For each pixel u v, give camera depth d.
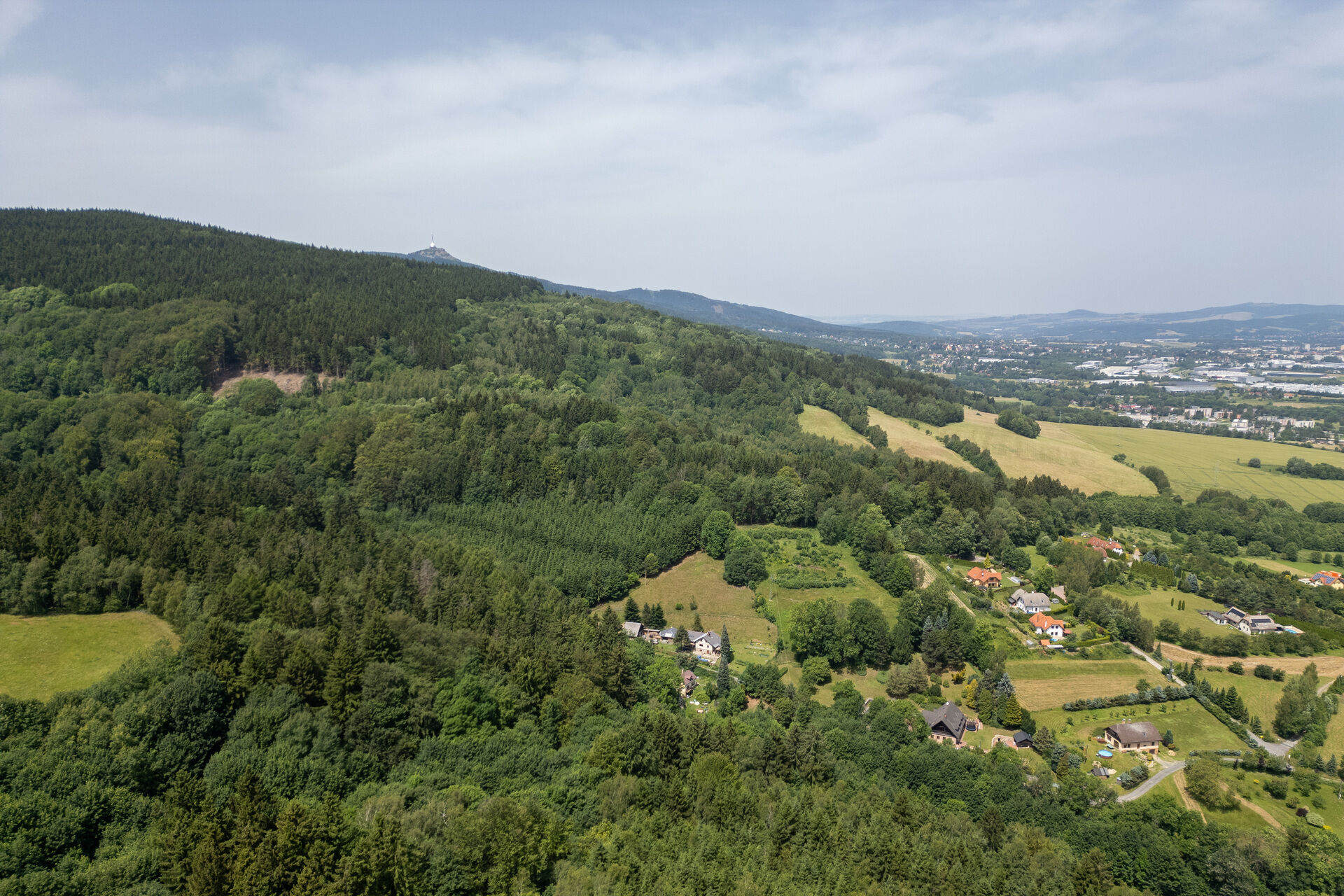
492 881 63.44
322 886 57.09
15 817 61.16
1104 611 150.50
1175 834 95.06
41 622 95.44
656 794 81.75
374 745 82.00
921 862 76.56
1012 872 79.62
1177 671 133.75
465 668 97.06
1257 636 148.50
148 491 149.50
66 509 125.12
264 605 105.81
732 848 74.81
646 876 66.69
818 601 149.75
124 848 63.28
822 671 132.75
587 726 94.62
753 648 145.25
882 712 117.62
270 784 71.50
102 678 84.19
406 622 106.19
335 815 63.06
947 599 146.50
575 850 70.38
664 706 118.00
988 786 102.00
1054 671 134.38
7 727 71.00
